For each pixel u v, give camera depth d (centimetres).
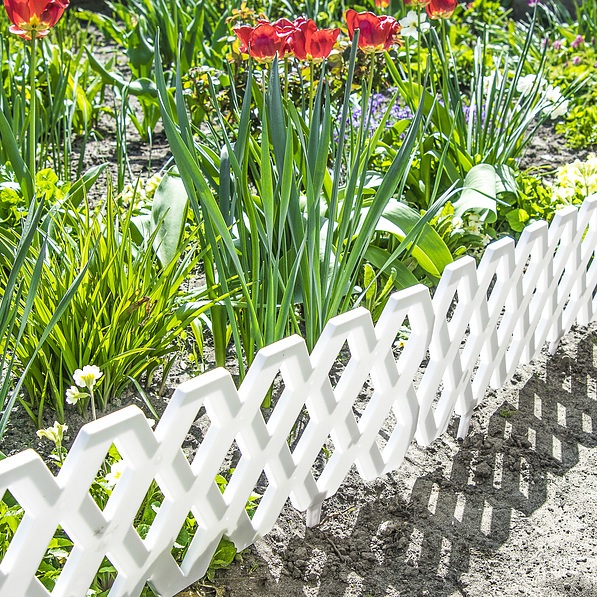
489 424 252
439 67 430
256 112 329
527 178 369
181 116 211
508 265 228
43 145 356
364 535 206
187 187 207
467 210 332
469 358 230
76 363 228
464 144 366
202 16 473
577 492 226
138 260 244
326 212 292
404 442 220
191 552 177
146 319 230
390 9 473
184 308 244
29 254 237
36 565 142
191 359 261
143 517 186
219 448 167
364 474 214
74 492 142
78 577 153
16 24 244
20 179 279
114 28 563
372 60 250
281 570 194
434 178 365
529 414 258
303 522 209
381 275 293
